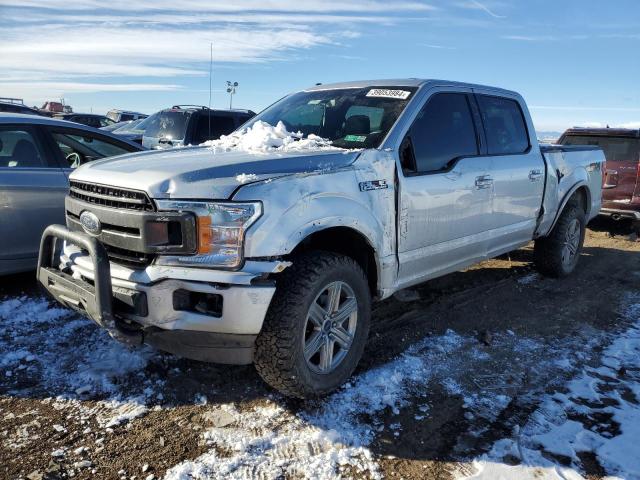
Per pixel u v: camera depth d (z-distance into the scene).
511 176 4.86
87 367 3.55
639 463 2.79
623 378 3.75
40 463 2.63
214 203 2.82
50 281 3.32
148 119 12.20
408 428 3.04
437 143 4.16
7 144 4.85
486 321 4.71
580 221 6.20
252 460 2.71
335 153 3.46
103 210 3.06
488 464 2.74
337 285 3.25
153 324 2.87
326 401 3.26
